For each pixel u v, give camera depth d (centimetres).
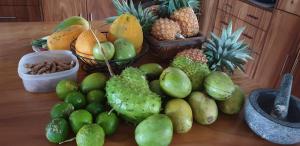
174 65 68
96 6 215
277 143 60
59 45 84
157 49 88
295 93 188
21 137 56
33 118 62
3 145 54
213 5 255
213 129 63
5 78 76
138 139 53
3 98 67
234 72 91
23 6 212
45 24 117
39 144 55
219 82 61
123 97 54
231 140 61
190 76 64
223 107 66
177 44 88
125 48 73
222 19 248
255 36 212
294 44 179
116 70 75
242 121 67
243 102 67
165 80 59
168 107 58
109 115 56
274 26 192
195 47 92
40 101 68
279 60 194
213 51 88
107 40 79
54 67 75
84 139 50
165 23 88
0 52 89
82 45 74
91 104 59
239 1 222
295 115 61
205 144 59
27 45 96
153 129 51
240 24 226
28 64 76
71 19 96
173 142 58
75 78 75
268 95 64
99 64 74
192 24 93
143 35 92
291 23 178
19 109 64
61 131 53
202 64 69
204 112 60
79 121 54
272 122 56
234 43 88
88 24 98
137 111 54
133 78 58
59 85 66
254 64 217
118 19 81
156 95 56
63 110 57
